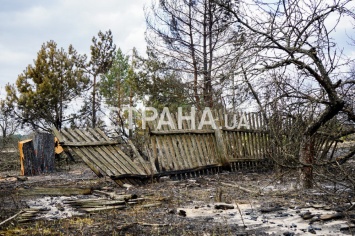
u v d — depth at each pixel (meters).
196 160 10.52
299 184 7.55
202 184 8.98
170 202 6.61
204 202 6.57
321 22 5.04
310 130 6.06
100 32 24.31
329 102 5.43
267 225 4.77
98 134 9.56
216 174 10.77
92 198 7.12
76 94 21.06
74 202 6.43
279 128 6.29
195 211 5.82
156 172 9.49
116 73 21.48
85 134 9.30
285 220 5.02
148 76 16.80
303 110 5.66
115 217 5.42
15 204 6.61
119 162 9.24
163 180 9.80
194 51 14.25
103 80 21.86
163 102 16.52
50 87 19.38
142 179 9.25
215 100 5.61
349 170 7.25
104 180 10.17
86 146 9.11
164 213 5.69
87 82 21.59
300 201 6.23
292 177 9.27
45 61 20.30
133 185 9.06
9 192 8.28
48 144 13.45
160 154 9.71
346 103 5.72
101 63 24.27
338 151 12.13
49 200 7.10
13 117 20.95
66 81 20.55
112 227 4.78
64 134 8.98
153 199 6.80
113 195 6.96
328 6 4.95
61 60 20.77
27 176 12.34
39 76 20.05
